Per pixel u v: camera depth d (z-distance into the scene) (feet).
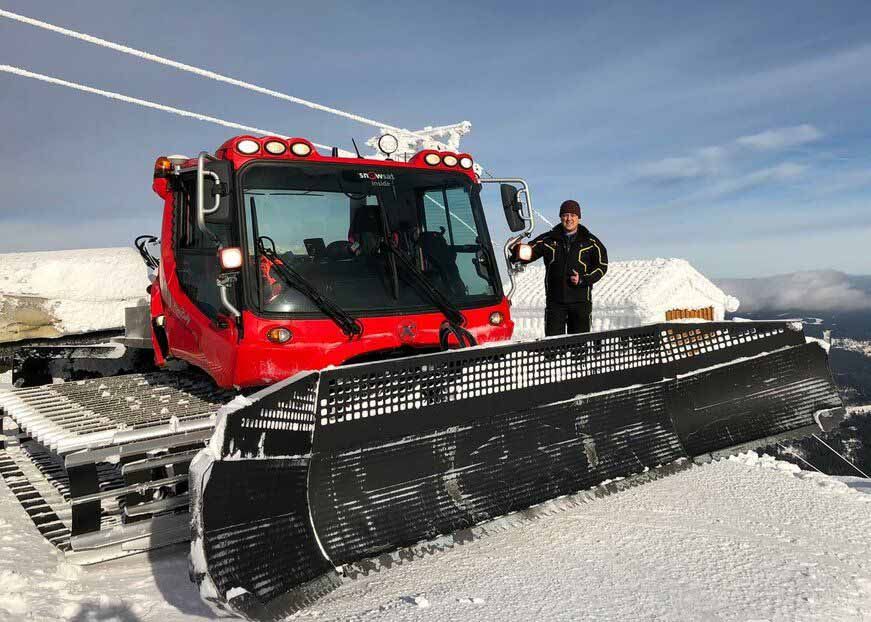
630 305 71.36
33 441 20.48
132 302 24.84
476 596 10.73
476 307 16.53
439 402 12.67
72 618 10.00
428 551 11.66
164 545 12.59
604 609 10.15
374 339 14.69
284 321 13.83
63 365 22.95
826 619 9.75
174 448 13.38
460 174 17.30
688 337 16.72
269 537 10.09
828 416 18.45
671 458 15.76
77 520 12.06
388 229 15.61
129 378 18.76
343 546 11.12
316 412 11.32
